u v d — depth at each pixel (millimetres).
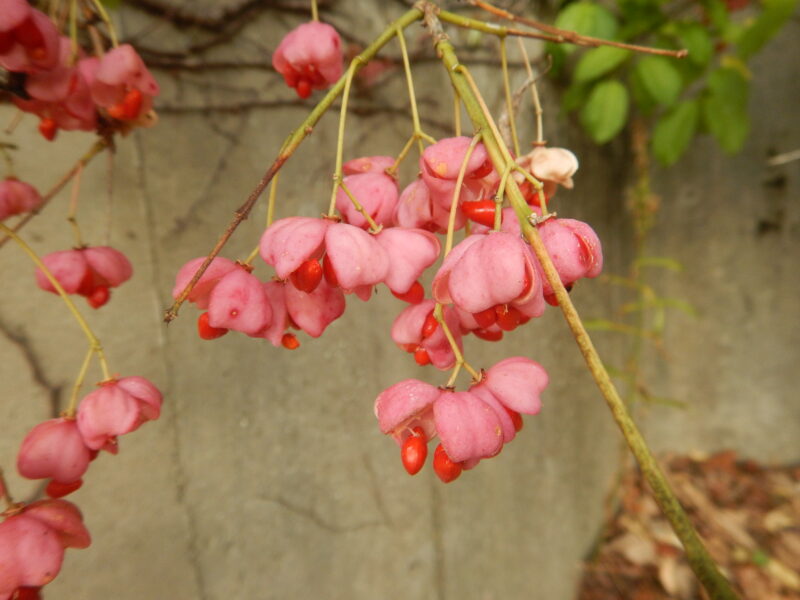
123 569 123
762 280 303
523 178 90
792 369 312
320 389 161
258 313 83
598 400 288
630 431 55
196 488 136
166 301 128
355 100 160
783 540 281
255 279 85
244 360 143
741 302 308
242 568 147
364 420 175
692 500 305
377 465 180
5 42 83
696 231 302
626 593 269
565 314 60
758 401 319
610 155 271
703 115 221
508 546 231
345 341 167
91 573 118
